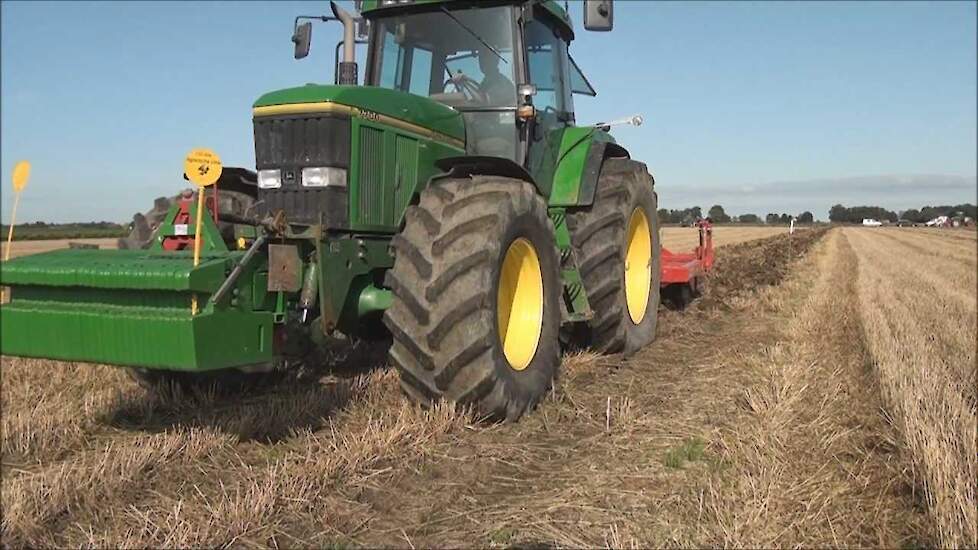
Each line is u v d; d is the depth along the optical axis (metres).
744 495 3.39
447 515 3.32
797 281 14.03
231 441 4.15
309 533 3.13
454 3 5.66
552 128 6.34
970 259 22.05
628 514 3.29
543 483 3.68
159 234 4.52
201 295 3.48
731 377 5.89
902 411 4.63
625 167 6.70
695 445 4.15
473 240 4.25
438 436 4.16
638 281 7.29
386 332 5.40
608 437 4.36
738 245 28.09
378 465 3.81
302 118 4.41
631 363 6.48
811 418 4.71
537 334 4.99
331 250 4.16
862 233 49.25
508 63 5.56
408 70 5.82
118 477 3.58
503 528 3.17
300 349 4.27
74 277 3.57
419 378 4.29
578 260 6.21
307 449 3.99
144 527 3.09
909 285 13.70
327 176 4.36
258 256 3.79
